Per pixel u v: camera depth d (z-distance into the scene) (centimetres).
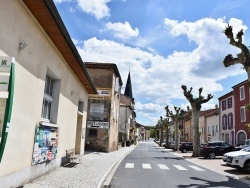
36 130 863
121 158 2175
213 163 1992
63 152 1281
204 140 5456
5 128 397
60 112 1179
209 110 5869
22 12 697
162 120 7588
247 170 1430
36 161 881
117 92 3425
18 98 717
